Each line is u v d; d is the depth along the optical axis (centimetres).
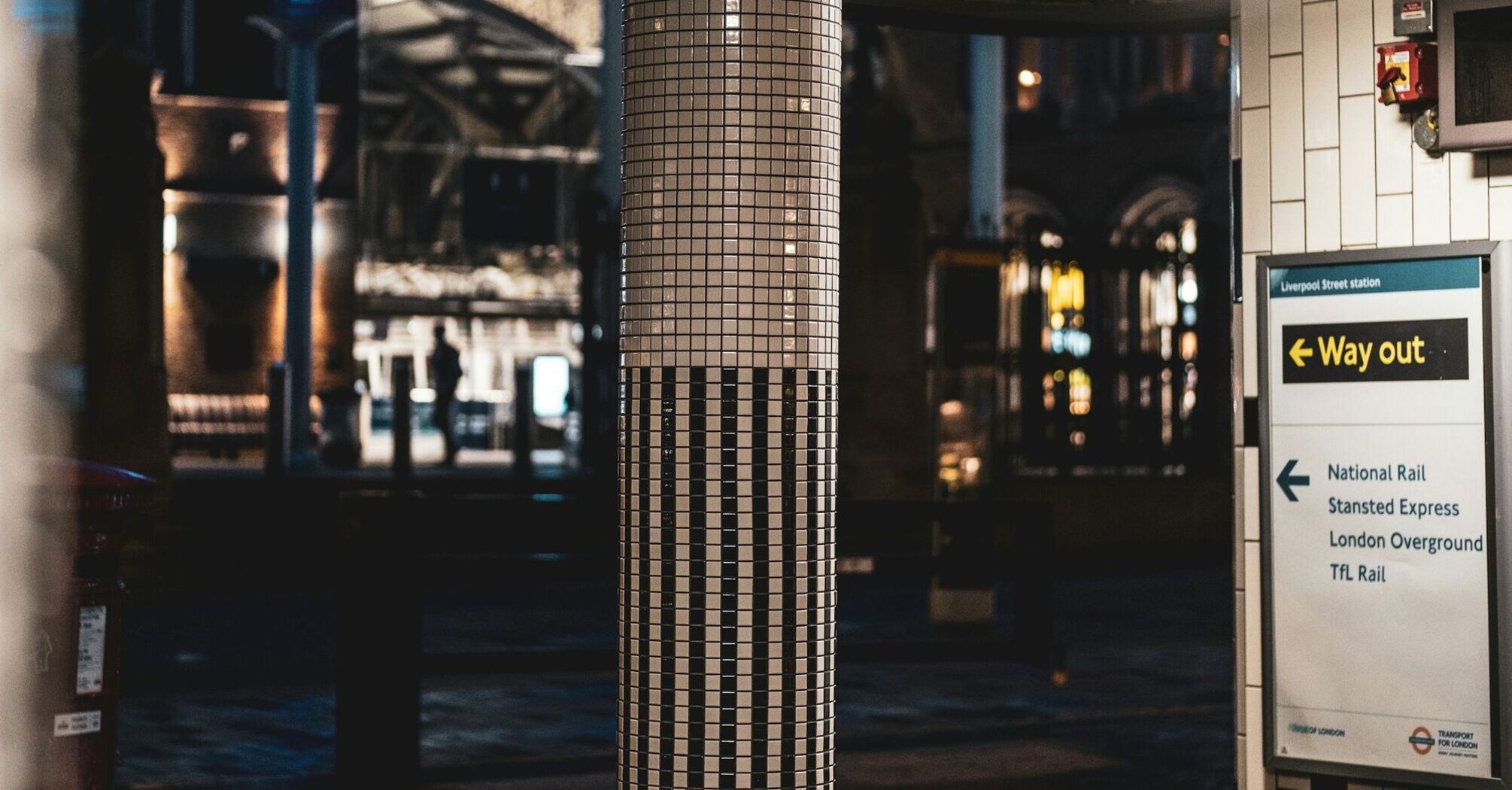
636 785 447
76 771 479
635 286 449
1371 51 520
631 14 450
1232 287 546
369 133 3300
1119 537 1881
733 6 439
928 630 1330
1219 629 1337
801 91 445
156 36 2825
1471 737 492
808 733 445
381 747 705
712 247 439
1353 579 512
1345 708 512
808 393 446
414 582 708
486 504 718
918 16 642
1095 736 878
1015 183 2900
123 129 1506
